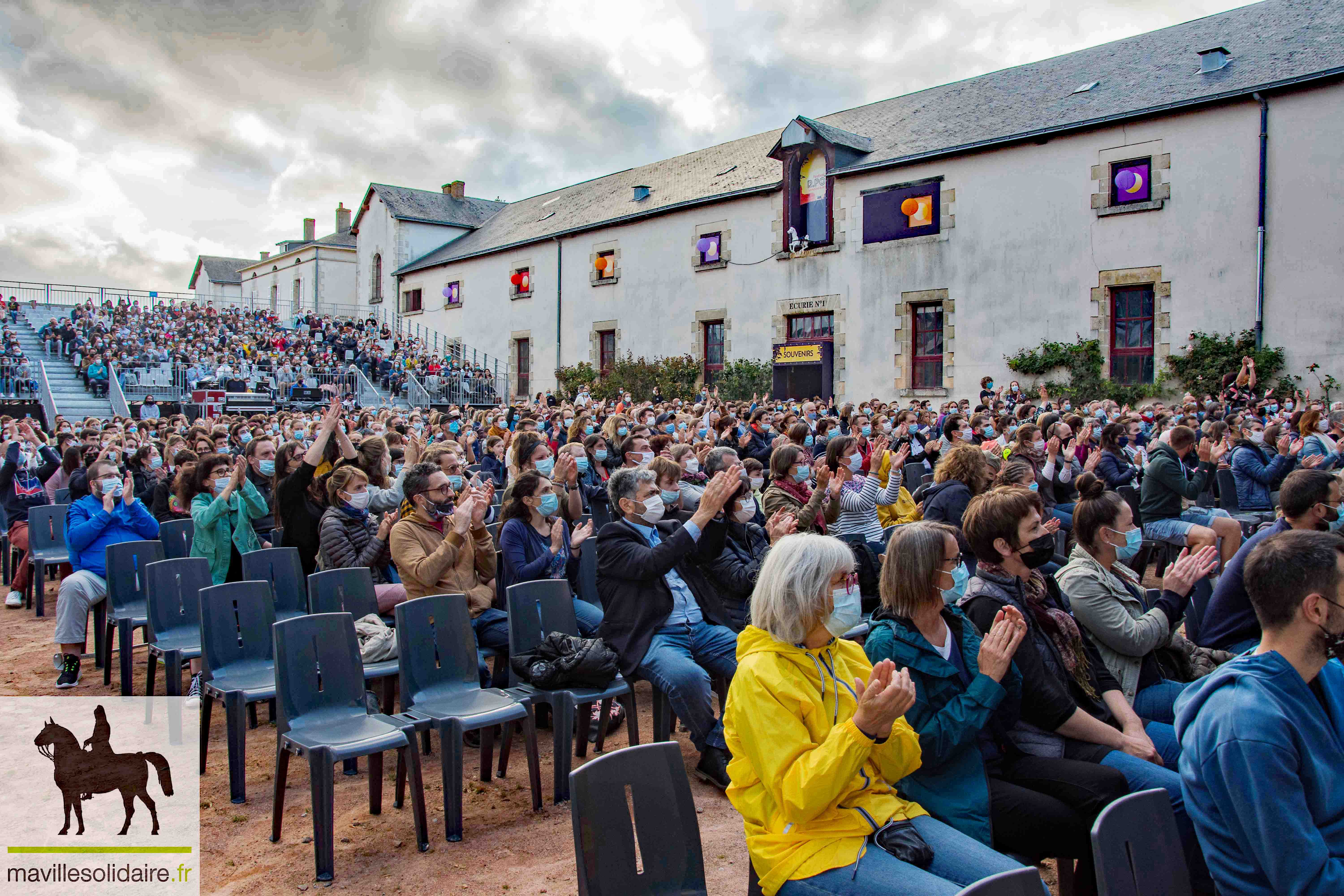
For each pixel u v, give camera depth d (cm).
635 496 511
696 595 522
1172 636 414
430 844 397
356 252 4694
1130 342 1762
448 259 3541
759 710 264
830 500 643
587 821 234
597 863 233
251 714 555
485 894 352
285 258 5028
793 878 258
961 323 1966
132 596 609
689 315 2555
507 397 3244
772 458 663
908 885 242
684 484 761
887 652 309
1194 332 1652
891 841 262
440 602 456
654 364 2572
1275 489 982
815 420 1502
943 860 263
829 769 245
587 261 2911
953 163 1980
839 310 2184
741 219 2409
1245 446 905
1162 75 1827
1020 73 2228
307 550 633
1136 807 223
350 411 2625
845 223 2180
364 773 488
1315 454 881
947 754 300
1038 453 869
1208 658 425
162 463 899
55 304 3350
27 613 846
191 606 536
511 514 567
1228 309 1622
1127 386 1720
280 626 400
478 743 535
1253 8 1911
